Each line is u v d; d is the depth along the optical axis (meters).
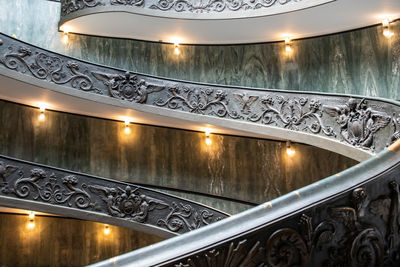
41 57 11.05
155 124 13.78
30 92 11.70
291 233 2.39
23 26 13.88
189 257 2.16
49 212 9.84
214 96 11.62
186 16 13.20
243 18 12.86
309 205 2.47
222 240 2.24
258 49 14.23
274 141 13.55
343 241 2.52
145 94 11.78
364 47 12.46
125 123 13.73
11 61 10.58
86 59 14.20
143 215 10.55
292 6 12.12
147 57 14.52
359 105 8.10
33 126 12.96
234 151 13.71
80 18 13.56
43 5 14.25
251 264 2.29
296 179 13.05
